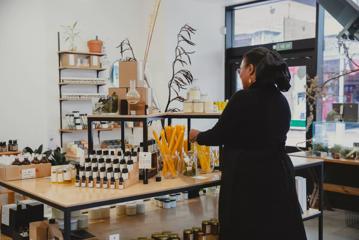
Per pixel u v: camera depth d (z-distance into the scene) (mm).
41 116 5789
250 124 2258
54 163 3012
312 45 5848
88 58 5961
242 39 6992
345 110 4902
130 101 2611
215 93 6969
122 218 2877
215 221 2701
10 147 5477
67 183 2490
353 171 4781
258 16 6684
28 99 5816
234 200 2285
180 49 6465
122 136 3014
